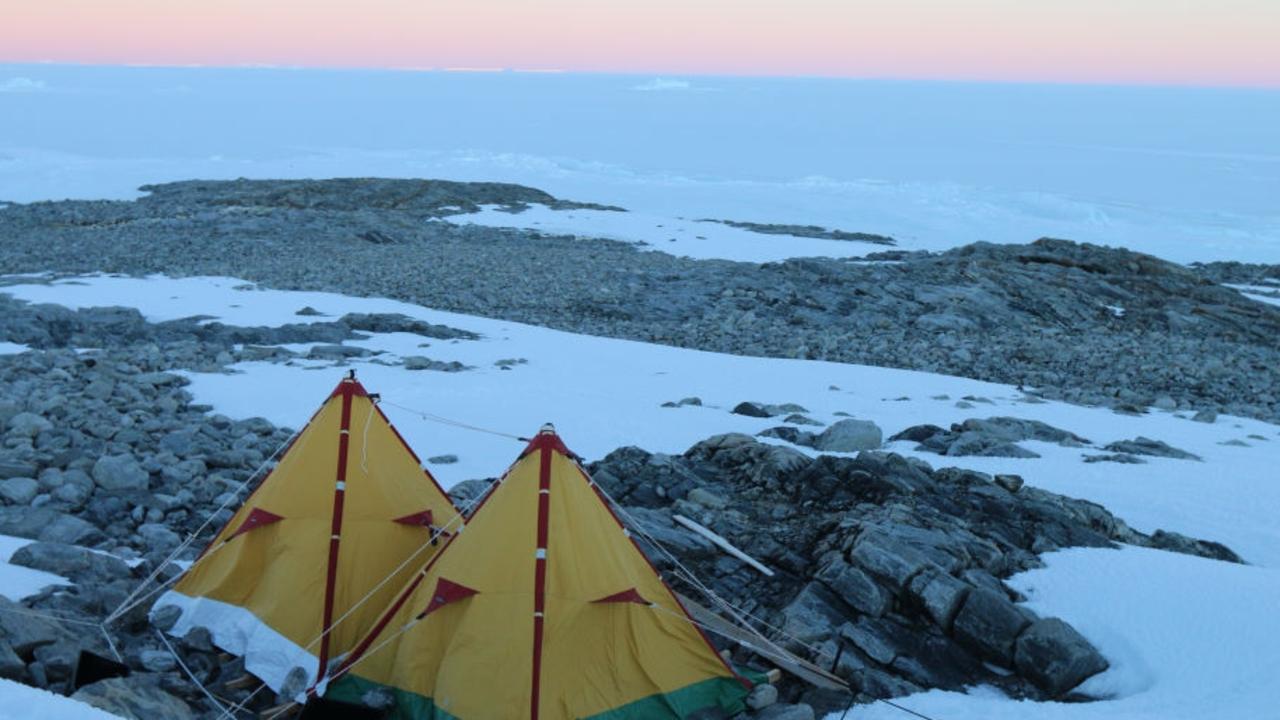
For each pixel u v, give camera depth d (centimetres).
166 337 2798
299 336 2872
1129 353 3631
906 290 4309
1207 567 1266
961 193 11575
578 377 2569
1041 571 1272
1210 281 5025
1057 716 979
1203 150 19825
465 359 2716
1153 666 1081
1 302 3061
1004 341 3712
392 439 1116
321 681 956
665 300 4075
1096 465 1883
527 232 6031
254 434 1830
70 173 9369
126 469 1516
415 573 1051
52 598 1062
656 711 951
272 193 7025
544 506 948
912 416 2314
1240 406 2862
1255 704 982
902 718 976
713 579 1229
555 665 922
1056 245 5366
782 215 8869
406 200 6900
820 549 1255
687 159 14725
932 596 1136
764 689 997
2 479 1488
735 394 2481
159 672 973
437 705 914
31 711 698
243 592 1059
